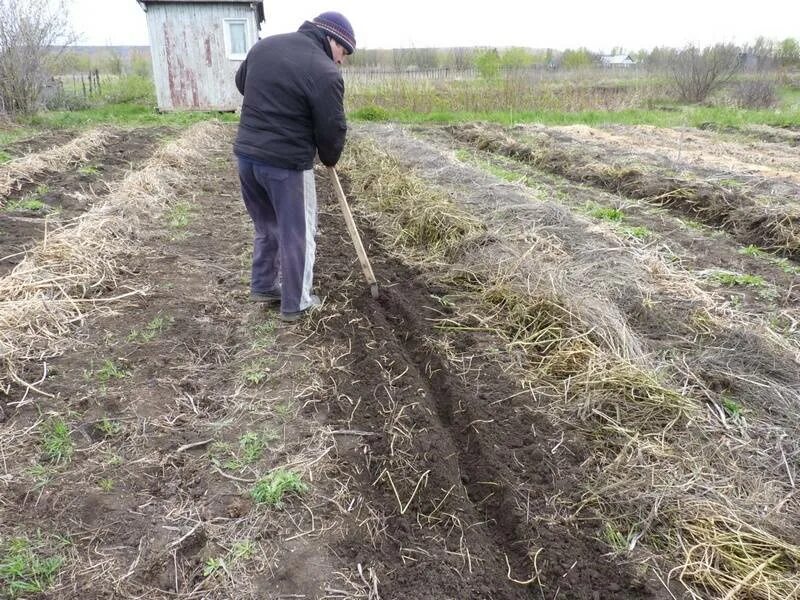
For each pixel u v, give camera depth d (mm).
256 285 4176
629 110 18719
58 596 2094
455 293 4598
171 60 16453
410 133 13625
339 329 3982
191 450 2859
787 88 25172
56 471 2652
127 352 3605
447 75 24047
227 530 2418
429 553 2379
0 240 5215
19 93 14383
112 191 6973
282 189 3660
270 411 3145
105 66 30688
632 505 2600
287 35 3602
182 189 7406
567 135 12711
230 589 2170
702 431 3027
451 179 7574
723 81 21703
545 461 2861
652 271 4926
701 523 2494
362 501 2613
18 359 3424
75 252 4727
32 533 2330
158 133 11859
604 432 3072
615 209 6961
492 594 2223
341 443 2945
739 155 10844
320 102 3473
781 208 6184
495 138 11938
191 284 4613
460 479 2809
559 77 24156
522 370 3607
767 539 2410
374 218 6391
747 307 4430
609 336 3738
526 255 4840
